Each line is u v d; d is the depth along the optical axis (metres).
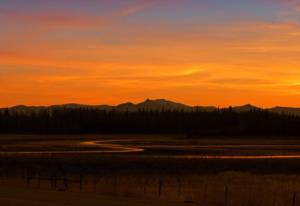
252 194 30.12
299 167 66.06
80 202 24.38
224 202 26.98
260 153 100.94
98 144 141.12
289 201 27.98
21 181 39.31
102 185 34.62
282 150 114.38
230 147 128.50
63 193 28.86
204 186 35.50
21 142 149.50
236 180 43.72
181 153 99.19
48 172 54.28
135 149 115.00
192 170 60.69
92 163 64.50
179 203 25.72
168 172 57.81
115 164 64.38
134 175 52.28
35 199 25.48
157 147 125.88
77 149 112.19
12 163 63.66
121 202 24.78
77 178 44.50
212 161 69.69
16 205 23.02
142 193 30.08
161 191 31.22
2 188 31.86
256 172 60.12
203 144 147.12
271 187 36.34
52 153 93.12
